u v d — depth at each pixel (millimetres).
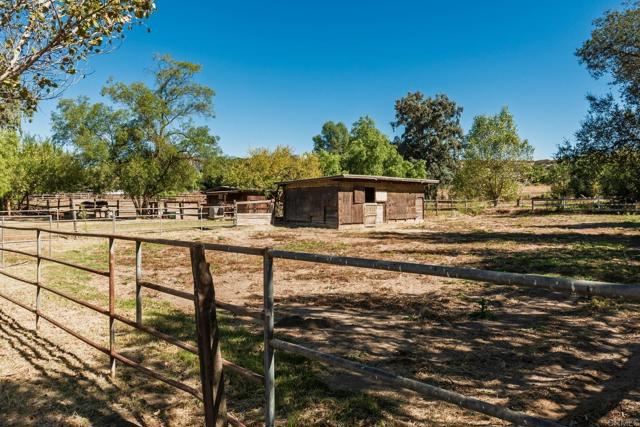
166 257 12758
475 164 39844
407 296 7277
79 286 8188
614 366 4016
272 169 35031
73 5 4516
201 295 2350
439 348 4570
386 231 21188
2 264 10789
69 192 37750
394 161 49812
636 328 5227
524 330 5219
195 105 36094
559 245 14141
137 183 33875
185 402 3361
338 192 22438
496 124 39219
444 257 11992
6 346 4711
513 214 33656
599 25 19109
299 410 3199
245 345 4660
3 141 32094
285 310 6410
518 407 3191
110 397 3469
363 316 5992
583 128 19766
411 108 55312
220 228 22672
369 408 3193
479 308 6367
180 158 36000
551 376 3799
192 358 4223
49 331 5262
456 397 1477
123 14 4848
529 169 39969
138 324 3480
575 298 6906
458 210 34406
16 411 3238
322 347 4617
